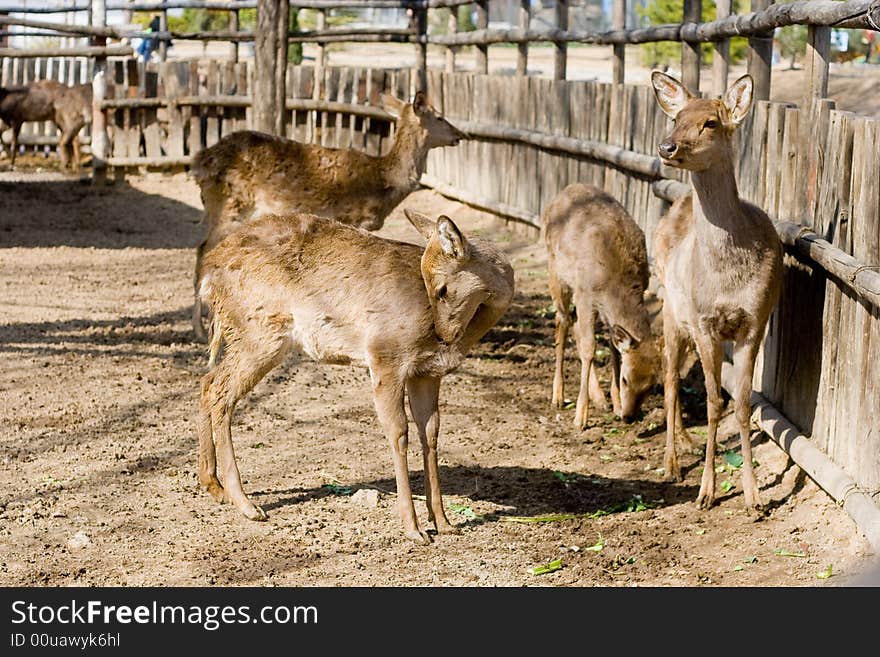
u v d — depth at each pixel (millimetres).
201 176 9086
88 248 12781
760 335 5953
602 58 27703
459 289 5453
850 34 16953
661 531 5867
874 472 5430
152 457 6715
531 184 12984
